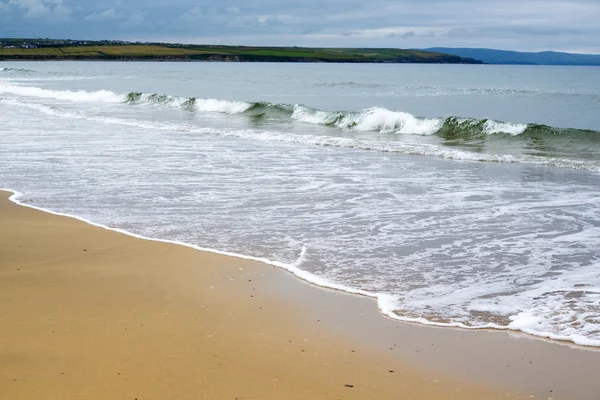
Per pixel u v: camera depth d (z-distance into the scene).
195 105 33.31
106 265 7.38
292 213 9.94
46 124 23.12
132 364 4.77
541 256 7.75
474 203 10.80
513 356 5.00
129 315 5.82
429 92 45.72
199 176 13.09
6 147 16.94
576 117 27.44
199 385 4.46
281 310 6.00
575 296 6.33
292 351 5.08
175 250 7.97
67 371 4.64
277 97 40.94
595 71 115.75
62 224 9.27
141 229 8.97
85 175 13.06
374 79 70.44
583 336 5.35
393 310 6.00
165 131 21.70
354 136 21.75
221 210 10.11
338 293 6.49
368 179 13.02
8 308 5.96
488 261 7.54
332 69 120.31
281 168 14.26
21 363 4.76
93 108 32.06
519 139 20.69
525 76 82.25
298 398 4.30
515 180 13.17
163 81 63.94
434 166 14.98
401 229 9.02
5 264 7.41
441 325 5.64
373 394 4.38
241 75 82.94
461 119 22.36
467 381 4.58
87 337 5.29
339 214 9.89
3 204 10.55
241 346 5.16
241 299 6.29
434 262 7.50
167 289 6.56
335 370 4.75
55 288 6.56
